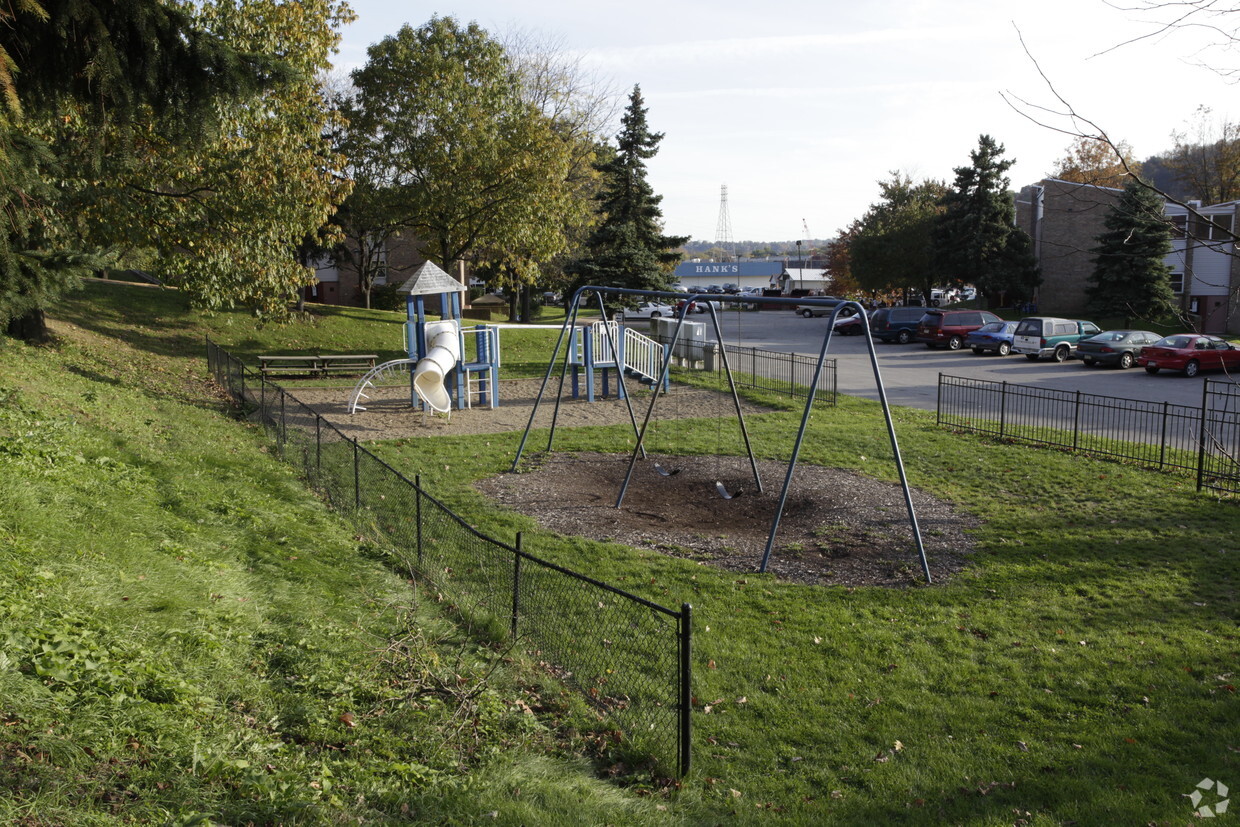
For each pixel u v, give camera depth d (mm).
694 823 4922
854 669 7160
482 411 21344
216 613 6637
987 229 48500
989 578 9352
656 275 36469
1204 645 7551
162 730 4641
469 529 7859
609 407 22125
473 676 6500
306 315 34625
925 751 5863
